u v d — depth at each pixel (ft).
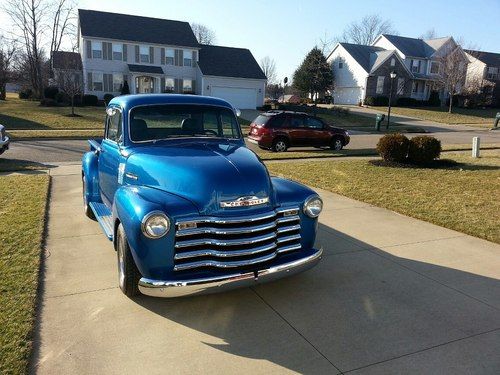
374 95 161.68
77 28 137.59
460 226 21.67
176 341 11.53
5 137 44.01
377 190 29.96
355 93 167.12
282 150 55.77
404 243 19.45
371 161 43.16
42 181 31.45
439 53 171.53
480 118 132.05
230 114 17.53
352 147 63.52
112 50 125.80
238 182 12.73
